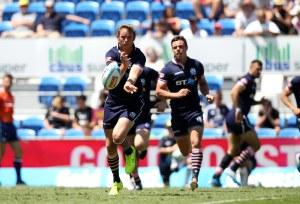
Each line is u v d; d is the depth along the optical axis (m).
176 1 78.12
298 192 38.12
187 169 55.59
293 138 55.91
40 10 79.12
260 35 66.75
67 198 34.41
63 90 69.56
